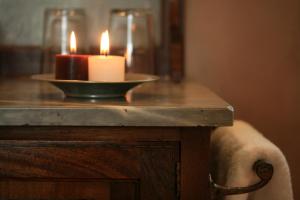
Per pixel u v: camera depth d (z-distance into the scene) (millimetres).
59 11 1217
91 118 729
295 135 1295
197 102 795
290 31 1278
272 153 830
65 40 1212
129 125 732
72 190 765
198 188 765
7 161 755
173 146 759
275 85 1289
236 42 1282
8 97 858
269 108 1294
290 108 1293
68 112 727
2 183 761
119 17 1210
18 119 726
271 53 1283
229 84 1290
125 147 756
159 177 763
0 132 750
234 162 846
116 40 1210
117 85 823
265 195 857
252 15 1275
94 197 766
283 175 837
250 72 1287
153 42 1235
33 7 1265
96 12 1270
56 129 751
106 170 760
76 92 843
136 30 1207
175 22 1249
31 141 753
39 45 1271
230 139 947
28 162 757
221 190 799
